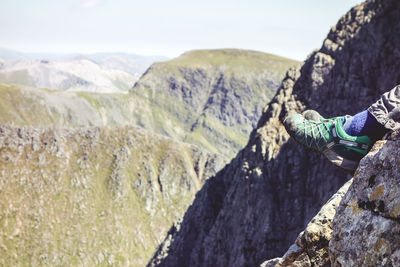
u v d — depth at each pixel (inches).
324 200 2514.8
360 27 2669.8
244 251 2888.8
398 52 2304.4
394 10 2373.3
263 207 2883.9
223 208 3511.3
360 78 2581.2
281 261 253.6
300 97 3102.9
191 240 4719.5
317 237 233.9
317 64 2955.2
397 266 146.5
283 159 2962.6
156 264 5009.8
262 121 3503.9
